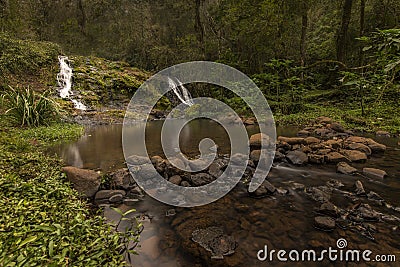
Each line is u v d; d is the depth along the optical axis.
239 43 12.99
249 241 2.08
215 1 14.09
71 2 19.28
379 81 6.95
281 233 2.19
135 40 17.02
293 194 2.96
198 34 13.47
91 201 2.75
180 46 14.65
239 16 11.73
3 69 8.92
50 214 2.09
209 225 2.32
